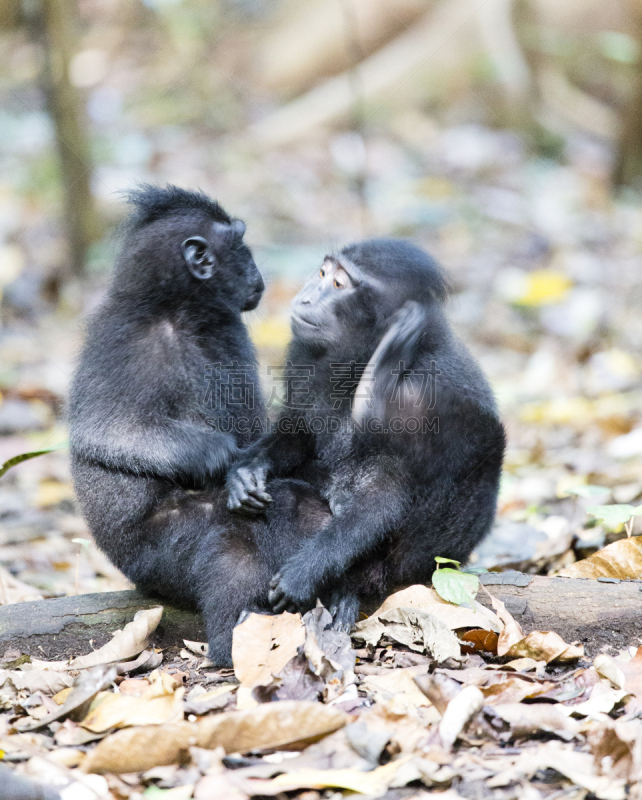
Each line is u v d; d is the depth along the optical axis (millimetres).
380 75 31328
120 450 9617
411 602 8938
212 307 10609
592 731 6746
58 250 24234
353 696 7711
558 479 13688
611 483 12812
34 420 17438
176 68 33594
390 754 6895
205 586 9078
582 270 22281
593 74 31266
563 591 9141
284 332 19297
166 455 9641
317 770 6590
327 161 29062
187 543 9383
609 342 18750
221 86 33125
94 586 11930
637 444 13914
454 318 20000
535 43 30828
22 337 20562
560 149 29484
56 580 12055
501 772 6539
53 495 14891
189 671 8750
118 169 27906
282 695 7742
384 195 26906
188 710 7543
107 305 10359
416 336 9328
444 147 29578
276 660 8008
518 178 27922
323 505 9953
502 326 20203
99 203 24438
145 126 31203
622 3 30219
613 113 30609
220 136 30906
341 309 9711
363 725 6930
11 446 16188
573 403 16297
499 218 25359
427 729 7145
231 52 34188
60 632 9188
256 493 9250
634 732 6590
